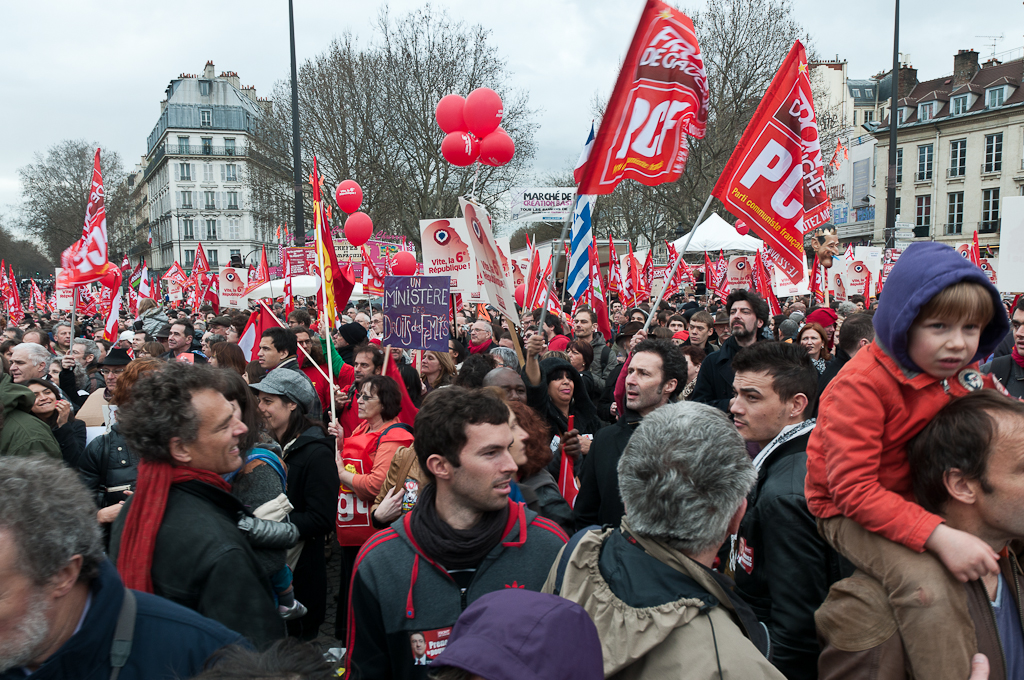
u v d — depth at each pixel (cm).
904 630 158
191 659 162
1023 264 506
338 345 793
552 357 458
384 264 1444
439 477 223
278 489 291
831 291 1507
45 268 9238
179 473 214
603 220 4131
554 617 126
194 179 7625
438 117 547
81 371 724
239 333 864
